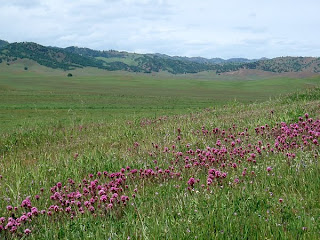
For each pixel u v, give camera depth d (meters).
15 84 154.12
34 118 44.50
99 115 50.06
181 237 4.86
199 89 156.62
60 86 146.62
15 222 6.07
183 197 6.71
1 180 10.03
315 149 9.51
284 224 5.21
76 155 13.27
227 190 7.12
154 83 194.00
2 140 20.59
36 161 14.05
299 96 30.11
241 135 13.36
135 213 6.28
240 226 5.15
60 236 5.72
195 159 10.18
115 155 12.66
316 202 6.00
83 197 7.64
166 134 15.75
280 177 7.61
